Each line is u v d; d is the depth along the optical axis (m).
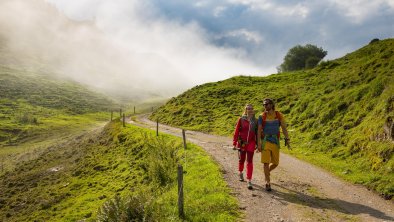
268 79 61.66
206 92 59.91
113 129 52.56
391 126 16.36
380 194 12.75
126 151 38.09
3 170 59.09
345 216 10.52
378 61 30.23
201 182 14.91
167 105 65.25
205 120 46.72
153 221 10.70
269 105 12.55
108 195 27.08
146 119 67.69
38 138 119.38
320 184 14.24
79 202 27.69
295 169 17.16
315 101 30.61
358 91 24.73
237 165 18.33
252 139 13.30
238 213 10.90
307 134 25.66
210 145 27.11
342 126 22.62
